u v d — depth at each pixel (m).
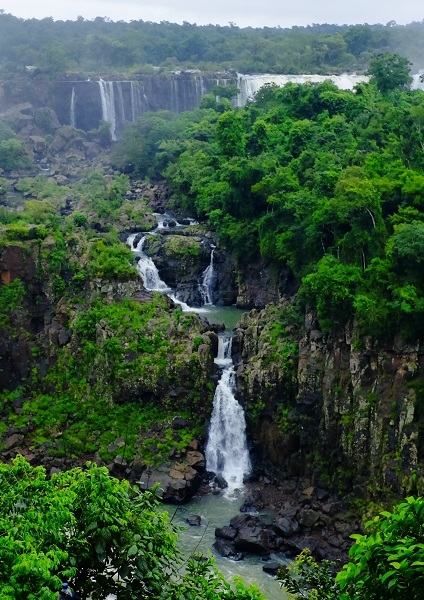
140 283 79.31
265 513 60.25
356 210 66.88
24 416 72.06
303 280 65.44
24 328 76.38
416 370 58.75
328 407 63.25
